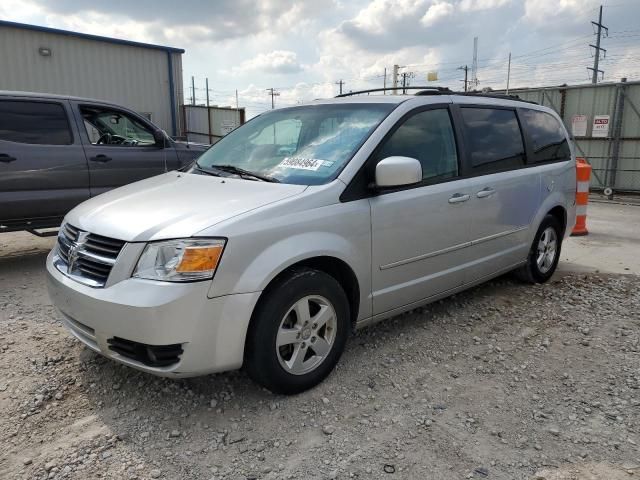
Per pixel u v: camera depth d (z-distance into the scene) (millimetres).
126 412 3018
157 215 2996
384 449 2723
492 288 5316
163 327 2684
